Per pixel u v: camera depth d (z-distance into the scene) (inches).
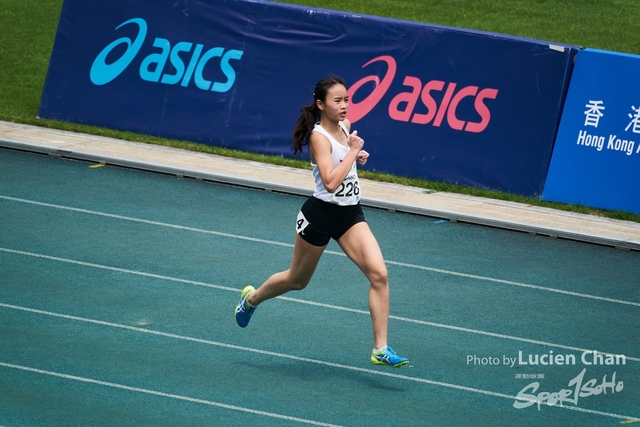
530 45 1684.3
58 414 872.3
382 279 916.6
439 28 1740.9
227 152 1841.8
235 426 865.5
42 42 2470.5
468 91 1728.6
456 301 1222.9
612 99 1642.5
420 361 1033.5
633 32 2536.9
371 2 2723.9
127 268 1262.3
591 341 1117.1
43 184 1605.6
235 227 1460.4
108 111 1945.1
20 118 1969.7
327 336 1083.9
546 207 1649.9
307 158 1819.6
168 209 1524.4
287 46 1834.4
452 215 1566.2
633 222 1593.3
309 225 928.9
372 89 1786.4
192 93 1894.7
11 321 1074.1
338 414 899.4
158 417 876.0
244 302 1018.7
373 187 1697.8
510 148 1706.4
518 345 1094.4
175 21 1903.3
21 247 1317.7
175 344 1038.4
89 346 1021.2
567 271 1368.1
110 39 1943.9
